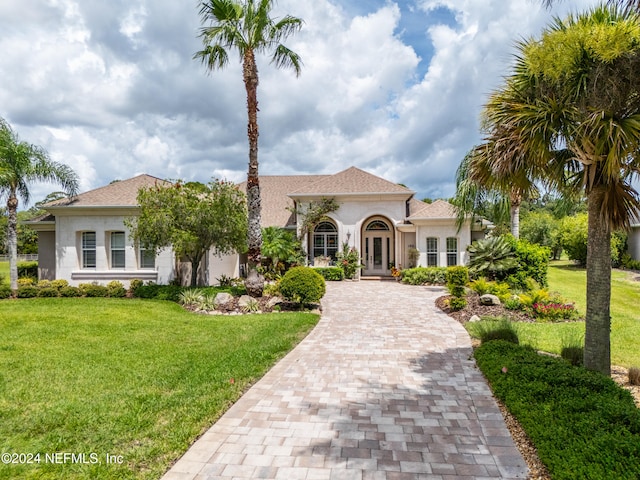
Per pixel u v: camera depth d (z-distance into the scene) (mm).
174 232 14289
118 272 18109
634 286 19203
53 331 9992
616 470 3273
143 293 16344
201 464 3955
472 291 14883
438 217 21406
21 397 5617
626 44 4785
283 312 12938
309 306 13734
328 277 23062
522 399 5062
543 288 15188
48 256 20078
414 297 16188
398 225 23422
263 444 4375
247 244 16203
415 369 7070
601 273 5895
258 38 14172
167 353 7992
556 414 4457
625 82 5215
